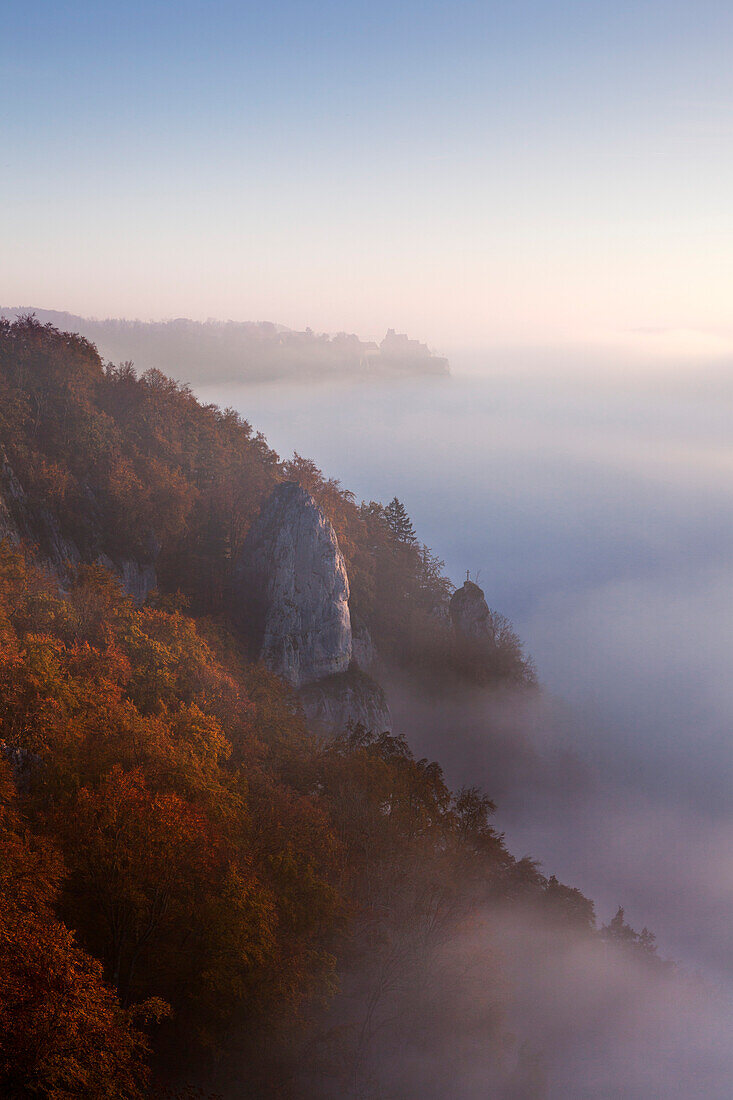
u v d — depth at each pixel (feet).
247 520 450.30
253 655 381.60
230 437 545.85
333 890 141.49
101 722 146.20
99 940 116.88
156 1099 101.91
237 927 113.19
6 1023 74.54
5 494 347.15
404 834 195.52
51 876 98.37
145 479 427.33
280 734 240.53
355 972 148.87
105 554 383.45
